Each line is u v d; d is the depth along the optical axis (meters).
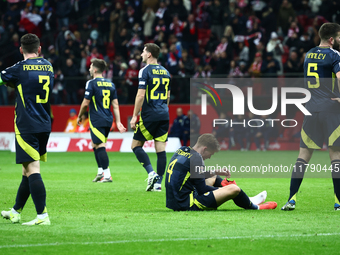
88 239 15.98
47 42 90.44
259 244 15.27
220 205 23.59
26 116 18.20
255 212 21.22
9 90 76.38
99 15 89.94
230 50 77.69
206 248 14.79
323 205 23.69
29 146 18.20
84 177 38.22
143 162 29.69
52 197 26.86
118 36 83.69
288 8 83.12
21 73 18.27
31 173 18.44
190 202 21.67
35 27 90.31
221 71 75.81
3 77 18.16
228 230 17.31
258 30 81.62
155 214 20.81
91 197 26.91
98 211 22.00
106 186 32.31
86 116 72.81
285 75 72.00
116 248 14.81
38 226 18.20
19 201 19.05
